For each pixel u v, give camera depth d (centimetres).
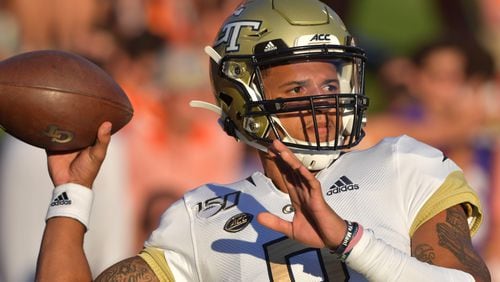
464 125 1969
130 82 1820
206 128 1828
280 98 859
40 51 905
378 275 741
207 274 870
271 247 842
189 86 1855
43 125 878
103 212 1435
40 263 884
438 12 2177
